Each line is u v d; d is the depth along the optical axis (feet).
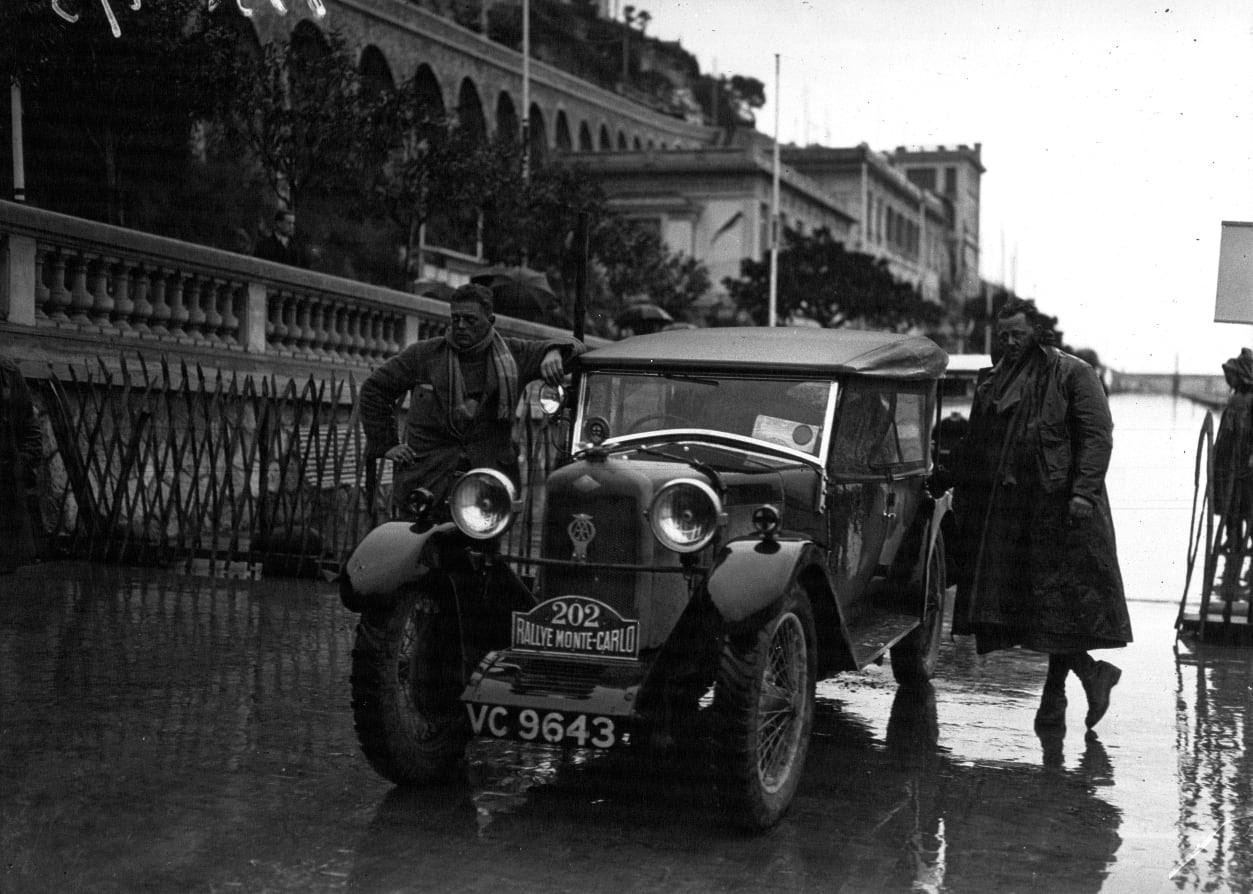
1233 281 30.25
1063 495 20.83
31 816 15.34
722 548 16.06
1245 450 29.99
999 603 21.11
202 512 35.37
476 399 20.62
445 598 17.38
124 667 23.36
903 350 21.44
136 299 40.83
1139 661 27.27
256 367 45.32
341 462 34.68
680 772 17.71
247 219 76.79
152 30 58.03
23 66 49.57
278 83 67.97
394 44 151.02
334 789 16.84
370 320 54.90
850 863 14.56
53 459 36.81
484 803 16.48
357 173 74.54
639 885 13.70
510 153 97.04
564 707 15.61
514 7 199.00
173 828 15.08
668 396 19.79
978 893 13.71
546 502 16.74
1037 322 21.42
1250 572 29.94
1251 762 19.33
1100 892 13.83
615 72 267.18
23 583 31.99
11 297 35.50
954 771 18.58
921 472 23.24
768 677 16.34
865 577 21.15
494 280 69.77
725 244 213.87
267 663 24.08
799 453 19.12
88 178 61.41
